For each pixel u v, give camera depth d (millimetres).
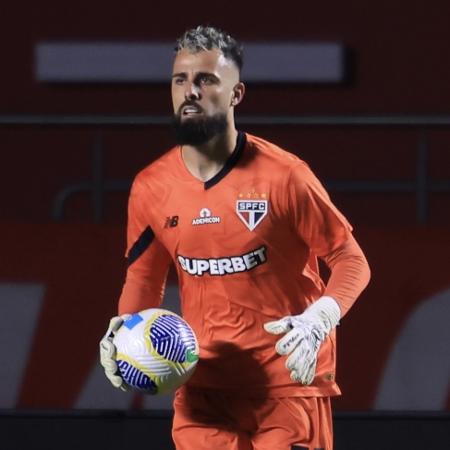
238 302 16016
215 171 15820
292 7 38281
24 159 38406
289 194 15641
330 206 15773
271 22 38406
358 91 38531
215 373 16328
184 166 15977
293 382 16156
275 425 16297
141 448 23094
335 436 22781
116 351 15844
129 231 16781
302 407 16250
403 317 22953
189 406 16672
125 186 33938
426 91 38531
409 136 37812
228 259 15859
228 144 15773
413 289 23047
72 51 38500
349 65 38281
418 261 23125
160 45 38438
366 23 38344
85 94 38812
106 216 38062
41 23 38656
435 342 22859
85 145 38344
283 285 16047
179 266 16281
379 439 22719
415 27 38406
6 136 38312
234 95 15758
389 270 23109
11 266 23453
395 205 37406
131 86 38625
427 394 22734
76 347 23203
